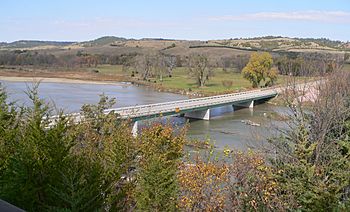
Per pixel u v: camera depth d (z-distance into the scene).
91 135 16.70
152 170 13.69
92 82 105.75
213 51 151.25
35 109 13.64
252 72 84.69
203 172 13.14
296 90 21.61
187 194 13.22
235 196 12.54
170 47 179.88
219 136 44.22
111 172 13.73
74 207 10.80
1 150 13.02
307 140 16.34
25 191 11.25
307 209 13.05
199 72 97.88
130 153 14.97
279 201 12.76
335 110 17.44
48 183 11.36
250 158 14.90
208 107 59.31
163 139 17.44
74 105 58.78
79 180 11.23
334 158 15.82
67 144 12.62
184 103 60.44
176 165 15.12
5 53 145.75
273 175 14.20
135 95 81.12
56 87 89.50
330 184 14.22
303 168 14.61
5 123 14.56
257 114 63.16
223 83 98.19
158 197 13.42
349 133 17.91
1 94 17.38
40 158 11.54
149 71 115.81
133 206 14.01
